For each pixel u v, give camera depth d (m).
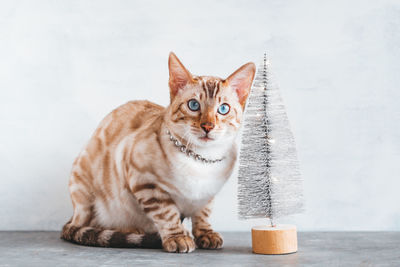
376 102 2.36
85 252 1.74
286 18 2.40
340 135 2.36
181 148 1.72
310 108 2.37
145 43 2.44
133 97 2.43
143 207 1.78
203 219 1.92
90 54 2.44
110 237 1.84
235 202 2.38
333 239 2.05
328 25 2.38
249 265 1.48
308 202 2.36
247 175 1.76
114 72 2.44
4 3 2.45
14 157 2.44
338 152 2.36
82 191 2.00
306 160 2.36
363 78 2.36
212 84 1.73
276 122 1.77
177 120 1.73
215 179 1.77
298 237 2.12
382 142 2.34
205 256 1.65
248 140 1.77
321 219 2.35
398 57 2.35
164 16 2.44
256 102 1.78
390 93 2.35
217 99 1.71
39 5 2.45
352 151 2.35
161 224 1.77
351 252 1.72
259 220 2.37
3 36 2.45
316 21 2.39
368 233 2.23
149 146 1.76
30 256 1.67
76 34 2.45
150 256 1.64
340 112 2.37
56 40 2.45
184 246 1.70
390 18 2.36
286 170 1.76
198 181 1.74
